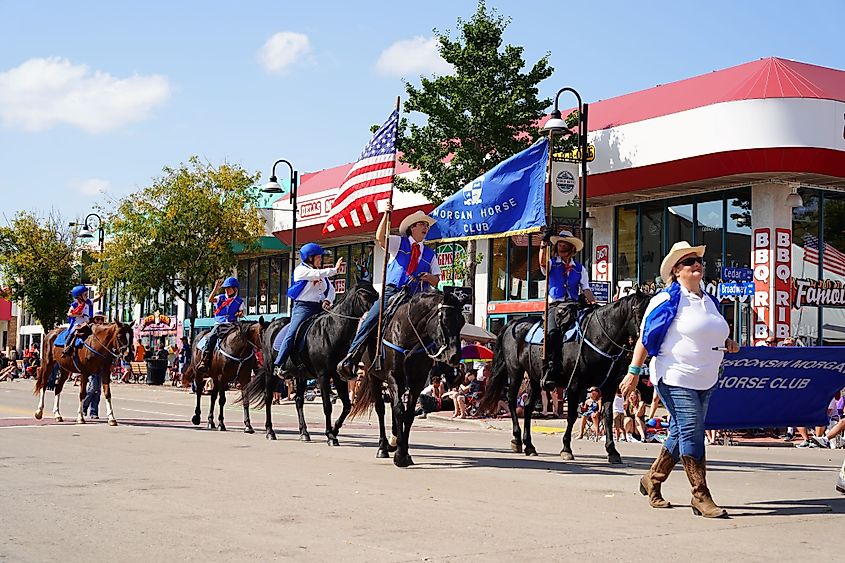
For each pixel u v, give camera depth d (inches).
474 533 316.8
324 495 397.4
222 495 394.3
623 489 426.0
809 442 762.2
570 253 570.9
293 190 1368.1
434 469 498.9
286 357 621.9
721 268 1059.3
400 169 1395.2
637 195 1140.5
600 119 1144.2
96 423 778.2
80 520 336.5
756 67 1019.3
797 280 1040.8
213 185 1736.0
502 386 618.8
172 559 277.1
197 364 764.0
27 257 2134.6
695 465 352.2
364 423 916.0
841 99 981.2
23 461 506.0
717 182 1055.0
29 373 2092.8
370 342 540.4
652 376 358.6
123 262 1721.2
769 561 277.4
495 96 1125.7
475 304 1376.7
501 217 587.8
